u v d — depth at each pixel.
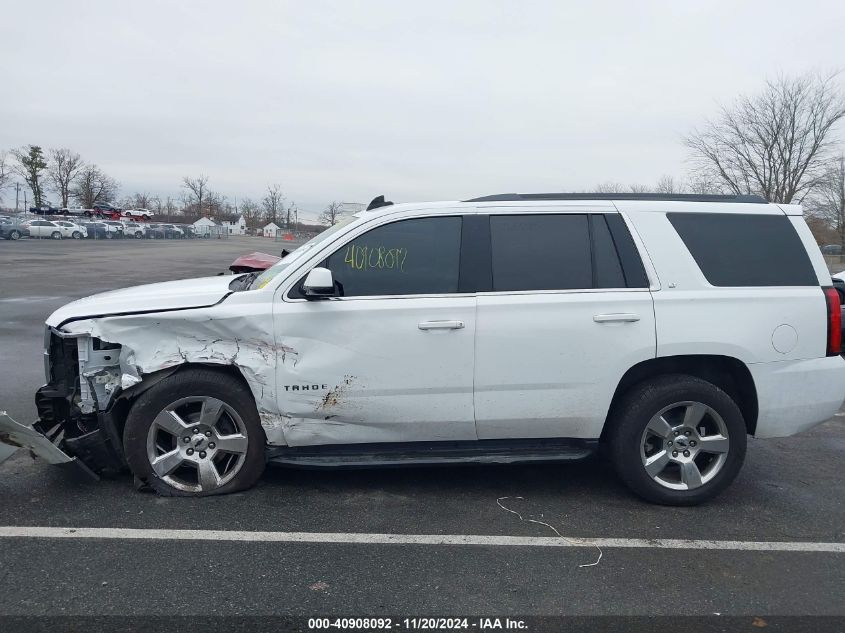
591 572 3.57
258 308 4.19
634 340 4.28
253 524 4.03
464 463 4.34
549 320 4.25
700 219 4.52
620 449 4.38
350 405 4.25
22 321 12.03
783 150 34.47
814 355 4.46
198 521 4.05
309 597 3.27
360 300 4.23
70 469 4.71
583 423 4.39
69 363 4.41
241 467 4.36
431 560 3.66
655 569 3.61
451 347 4.23
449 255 4.34
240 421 4.29
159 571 3.47
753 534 4.06
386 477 4.87
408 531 4.01
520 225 4.42
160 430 4.36
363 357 4.20
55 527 3.93
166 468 4.32
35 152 90.75
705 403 4.35
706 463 4.56
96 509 4.18
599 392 4.32
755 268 4.47
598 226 4.43
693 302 4.33
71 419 4.51
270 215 117.19
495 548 3.82
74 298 15.55
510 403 4.31
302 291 4.22
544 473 5.04
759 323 4.36
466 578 3.48
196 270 25.12
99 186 102.69
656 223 4.45
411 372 4.23
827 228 41.38
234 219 117.62
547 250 4.39
